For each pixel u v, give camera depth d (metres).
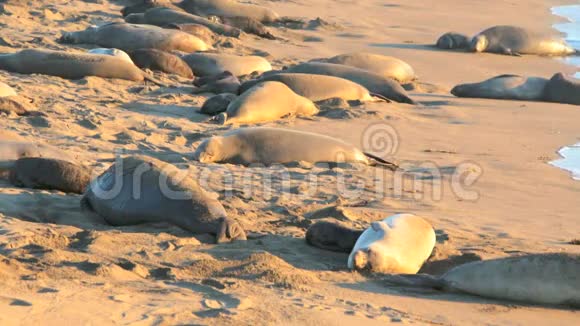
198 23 80.56
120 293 20.28
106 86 53.41
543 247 28.44
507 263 22.70
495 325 20.70
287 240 26.97
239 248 25.66
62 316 18.39
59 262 22.58
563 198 36.72
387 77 58.88
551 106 58.50
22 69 54.62
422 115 52.59
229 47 74.12
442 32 93.62
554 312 22.00
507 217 32.97
